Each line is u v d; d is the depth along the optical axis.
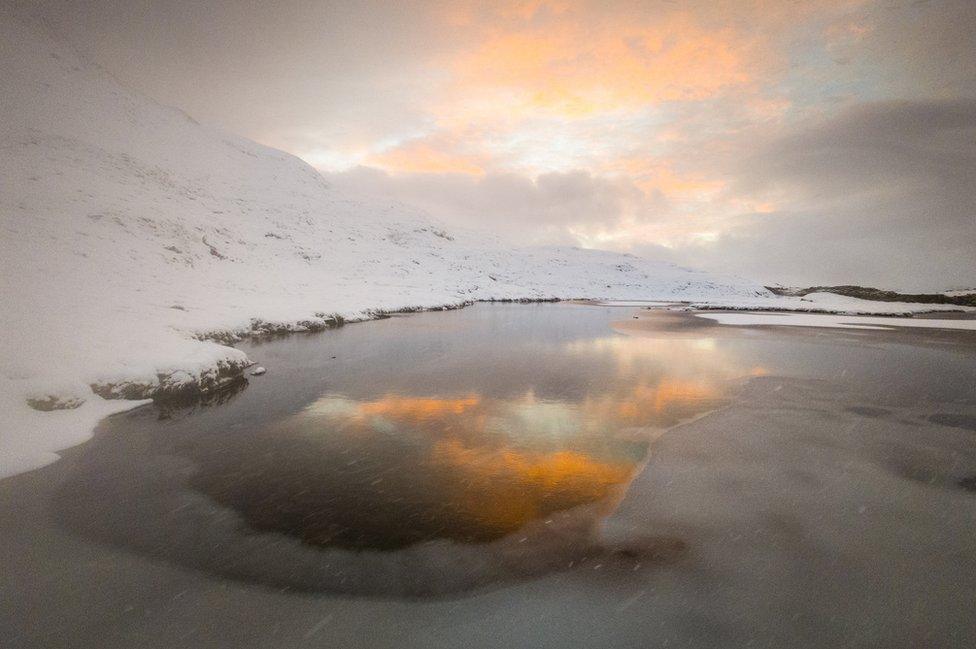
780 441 8.48
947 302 73.38
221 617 4.14
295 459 7.84
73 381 10.29
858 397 11.69
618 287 123.94
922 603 4.16
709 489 6.51
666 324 34.34
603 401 11.48
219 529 5.62
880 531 5.37
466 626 4.00
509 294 80.38
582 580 4.58
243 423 9.84
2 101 50.22
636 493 6.43
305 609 4.24
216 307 23.34
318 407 11.09
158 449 8.33
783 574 4.61
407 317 38.22
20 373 9.86
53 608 4.26
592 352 19.70
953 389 12.50
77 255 21.98
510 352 19.77
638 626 3.95
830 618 3.99
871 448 8.09
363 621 4.07
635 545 5.16
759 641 3.74
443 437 8.91
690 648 3.68
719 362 17.09
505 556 5.00
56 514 6.00
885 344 22.39
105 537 5.46
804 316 44.66
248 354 18.80
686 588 4.43
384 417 10.26
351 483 6.88
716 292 131.38
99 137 57.00
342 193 117.00
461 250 109.94
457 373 15.12
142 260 26.34
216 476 7.16
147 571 4.82
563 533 5.44
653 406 11.00
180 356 12.68
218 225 49.47
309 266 54.09
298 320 26.89
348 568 4.83
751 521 5.63
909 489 6.46
